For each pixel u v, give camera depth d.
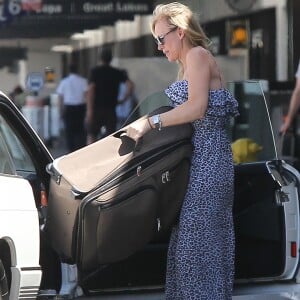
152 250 12.75
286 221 12.92
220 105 11.48
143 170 10.98
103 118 29.94
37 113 30.19
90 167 11.28
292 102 21.59
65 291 12.11
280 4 29.02
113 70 29.75
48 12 29.48
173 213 11.52
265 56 29.27
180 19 11.70
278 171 13.02
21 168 13.02
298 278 13.02
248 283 13.05
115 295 12.48
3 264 10.66
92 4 29.55
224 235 11.77
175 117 11.20
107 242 11.04
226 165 11.56
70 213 11.11
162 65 29.84
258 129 13.98
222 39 29.31
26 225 10.82
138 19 29.78
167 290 11.98
